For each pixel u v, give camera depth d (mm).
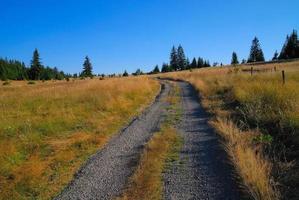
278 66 55344
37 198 6656
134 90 26297
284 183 6051
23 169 8117
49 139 11227
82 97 20984
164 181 6938
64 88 29922
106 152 9594
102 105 17703
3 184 7320
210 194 6105
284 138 8648
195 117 14469
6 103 19812
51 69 120438
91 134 11914
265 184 5680
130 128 13039
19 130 11984
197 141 9977
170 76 68000
